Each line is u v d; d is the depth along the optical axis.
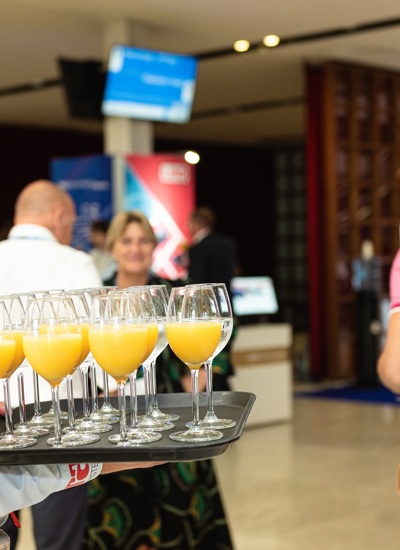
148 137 8.81
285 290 17.75
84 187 8.40
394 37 9.38
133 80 8.32
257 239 17.94
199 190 17.19
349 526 4.60
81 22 8.36
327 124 10.01
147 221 3.41
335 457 6.15
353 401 8.57
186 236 8.63
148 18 8.30
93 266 2.85
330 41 9.41
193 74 8.80
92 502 3.17
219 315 1.75
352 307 10.20
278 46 9.36
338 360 10.04
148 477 3.17
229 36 9.05
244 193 17.83
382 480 5.50
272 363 7.52
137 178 8.30
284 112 14.02
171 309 1.75
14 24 8.36
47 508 3.04
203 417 1.81
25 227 2.84
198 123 14.99
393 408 8.09
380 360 2.23
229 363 3.62
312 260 10.04
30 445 1.59
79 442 1.58
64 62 8.38
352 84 10.19
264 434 7.05
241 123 15.12
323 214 10.05
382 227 10.53
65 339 1.62
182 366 3.19
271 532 4.52
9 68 10.33
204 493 3.25
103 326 1.61
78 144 15.38
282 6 8.05
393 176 10.61
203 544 3.26
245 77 11.28
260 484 5.48
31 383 2.33
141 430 1.66
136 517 3.18
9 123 14.45
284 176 17.88
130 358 1.61
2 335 1.68
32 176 14.78
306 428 7.25
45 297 1.64
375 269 9.69
